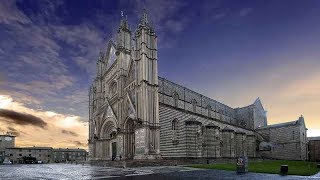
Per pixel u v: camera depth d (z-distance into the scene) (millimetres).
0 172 44688
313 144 103375
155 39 62375
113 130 72000
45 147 185625
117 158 64250
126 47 72000
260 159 89625
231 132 81625
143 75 58188
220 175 29781
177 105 74625
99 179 26844
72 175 33969
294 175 29375
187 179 25656
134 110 60062
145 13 62500
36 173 40625
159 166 49844
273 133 103438
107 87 80688
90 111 89250
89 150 85750
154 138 56500
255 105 113625
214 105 96812
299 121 97688
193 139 64312
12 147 169750
